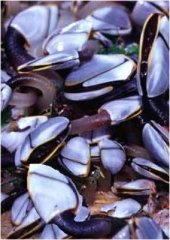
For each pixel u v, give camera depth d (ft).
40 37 1.22
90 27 1.16
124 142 1.09
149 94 1.06
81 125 1.06
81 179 1.05
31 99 1.13
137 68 1.06
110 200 1.05
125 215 1.01
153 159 1.07
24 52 1.20
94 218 0.97
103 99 1.09
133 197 1.05
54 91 1.12
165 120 1.08
